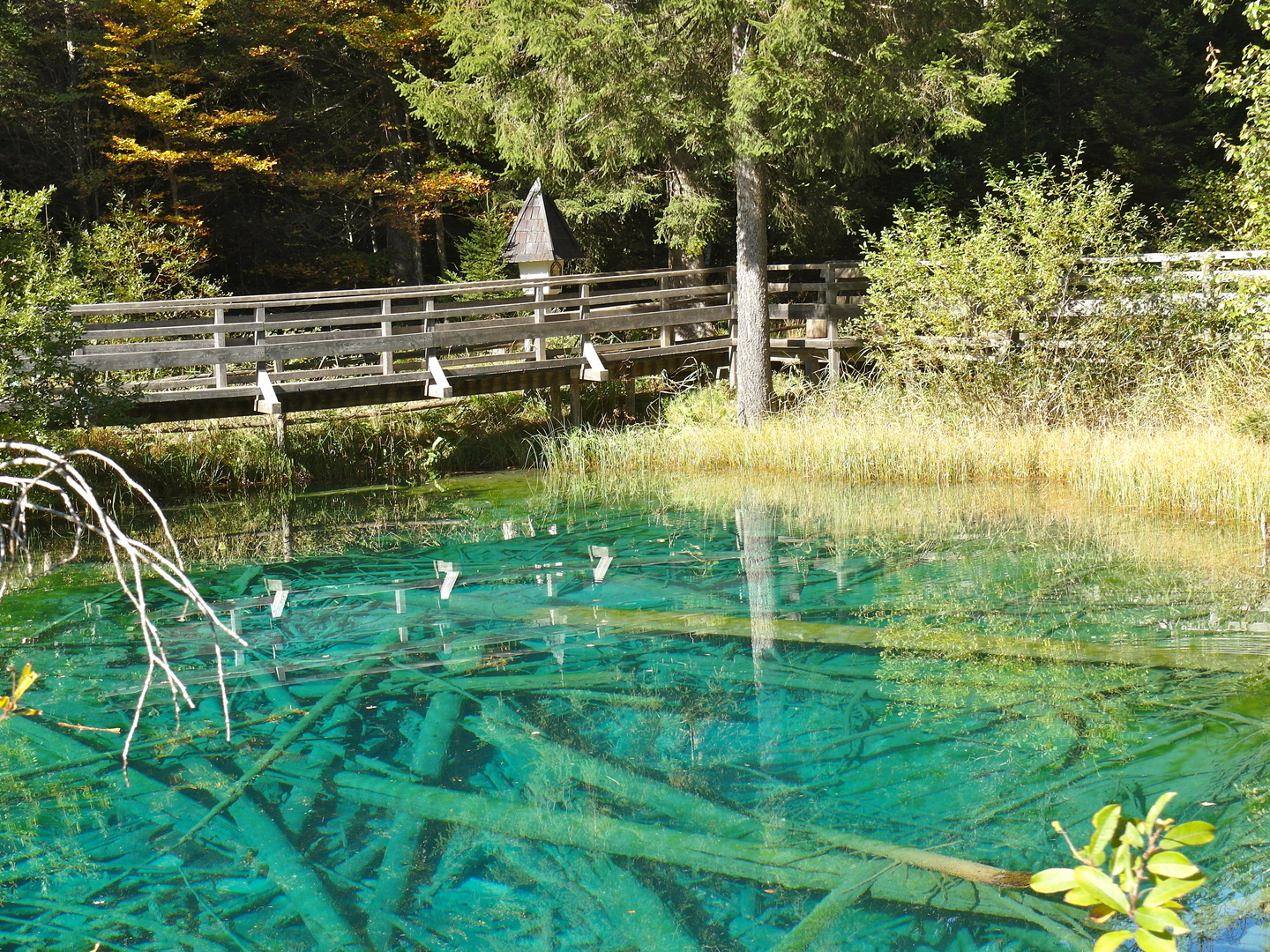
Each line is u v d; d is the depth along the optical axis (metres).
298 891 3.41
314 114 17.88
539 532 9.04
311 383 11.38
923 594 6.56
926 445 10.66
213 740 4.66
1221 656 5.12
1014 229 11.64
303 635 6.19
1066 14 18.50
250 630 6.30
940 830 3.63
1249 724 4.31
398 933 3.17
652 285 18.62
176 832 3.84
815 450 11.16
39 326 8.83
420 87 13.87
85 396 9.31
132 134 16.88
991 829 3.62
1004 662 5.25
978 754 4.22
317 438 12.09
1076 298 11.52
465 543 8.69
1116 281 11.07
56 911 3.34
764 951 2.99
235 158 16.28
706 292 13.91
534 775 4.20
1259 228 8.46
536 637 6.00
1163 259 11.03
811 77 11.33
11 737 4.73
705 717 4.76
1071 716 4.52
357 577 7.57
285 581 7.52
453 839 3.73
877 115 11.90
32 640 6.20
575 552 8.19
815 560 7.61
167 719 4.92
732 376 14.14
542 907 3.27
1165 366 10.92
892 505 9.48
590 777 4.16
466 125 14.02
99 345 11.88
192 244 16.77
